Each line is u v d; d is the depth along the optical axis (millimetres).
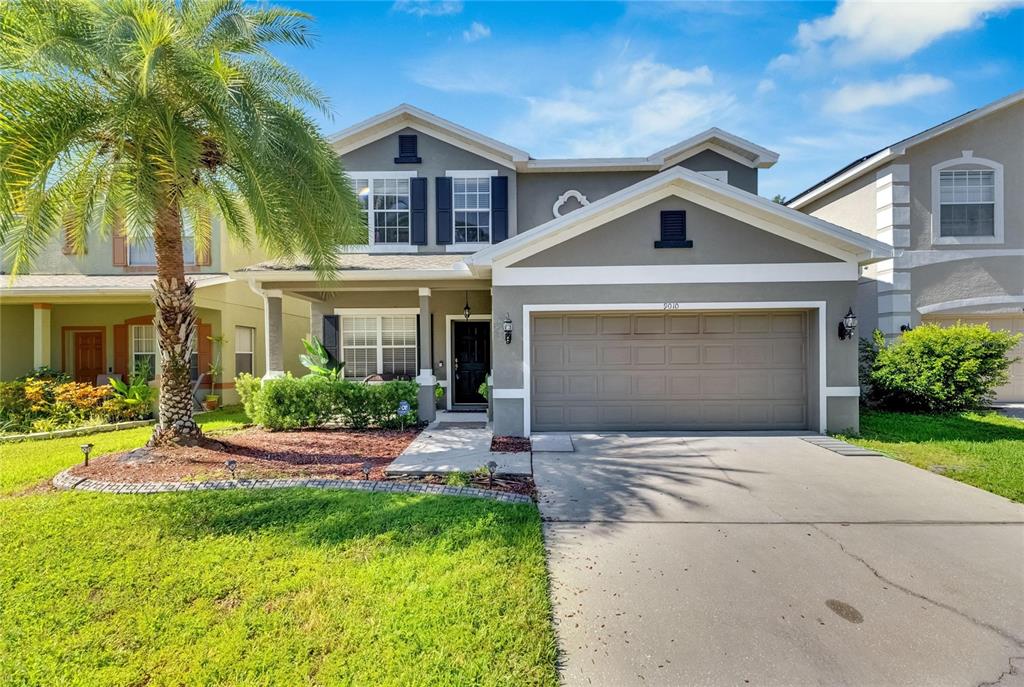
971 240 12711
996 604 3635
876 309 13266
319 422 10531
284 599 3646
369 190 12945
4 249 7754
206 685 2812
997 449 8164
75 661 3018
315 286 11062
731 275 9461
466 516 5160
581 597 3746
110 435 10094
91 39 6367
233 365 15320
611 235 9547
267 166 7379
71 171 7711
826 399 9461
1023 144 12688
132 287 12789
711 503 5742
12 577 3963
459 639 3170
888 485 6371
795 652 3121
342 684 2805
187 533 4785
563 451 8234
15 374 14445
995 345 11047
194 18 7480
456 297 13406
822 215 15547
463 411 13023
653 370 9875
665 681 2875
